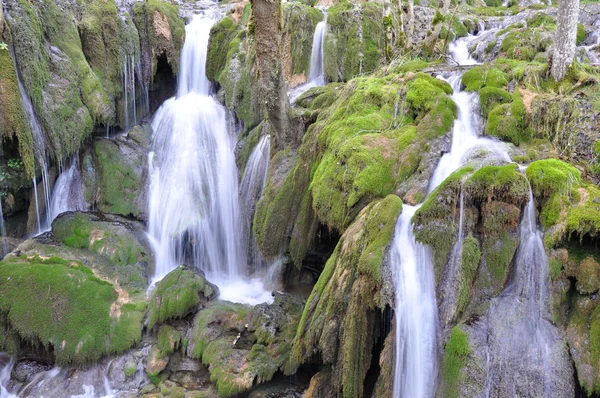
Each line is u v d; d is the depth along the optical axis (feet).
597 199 13.55
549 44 25.79
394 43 30.86
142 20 36.29
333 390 16.85
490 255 14.40
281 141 25.70
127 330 22.27
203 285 24.14
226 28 36.19
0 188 27.48
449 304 14.16
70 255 25.67
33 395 20.45
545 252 13.70
